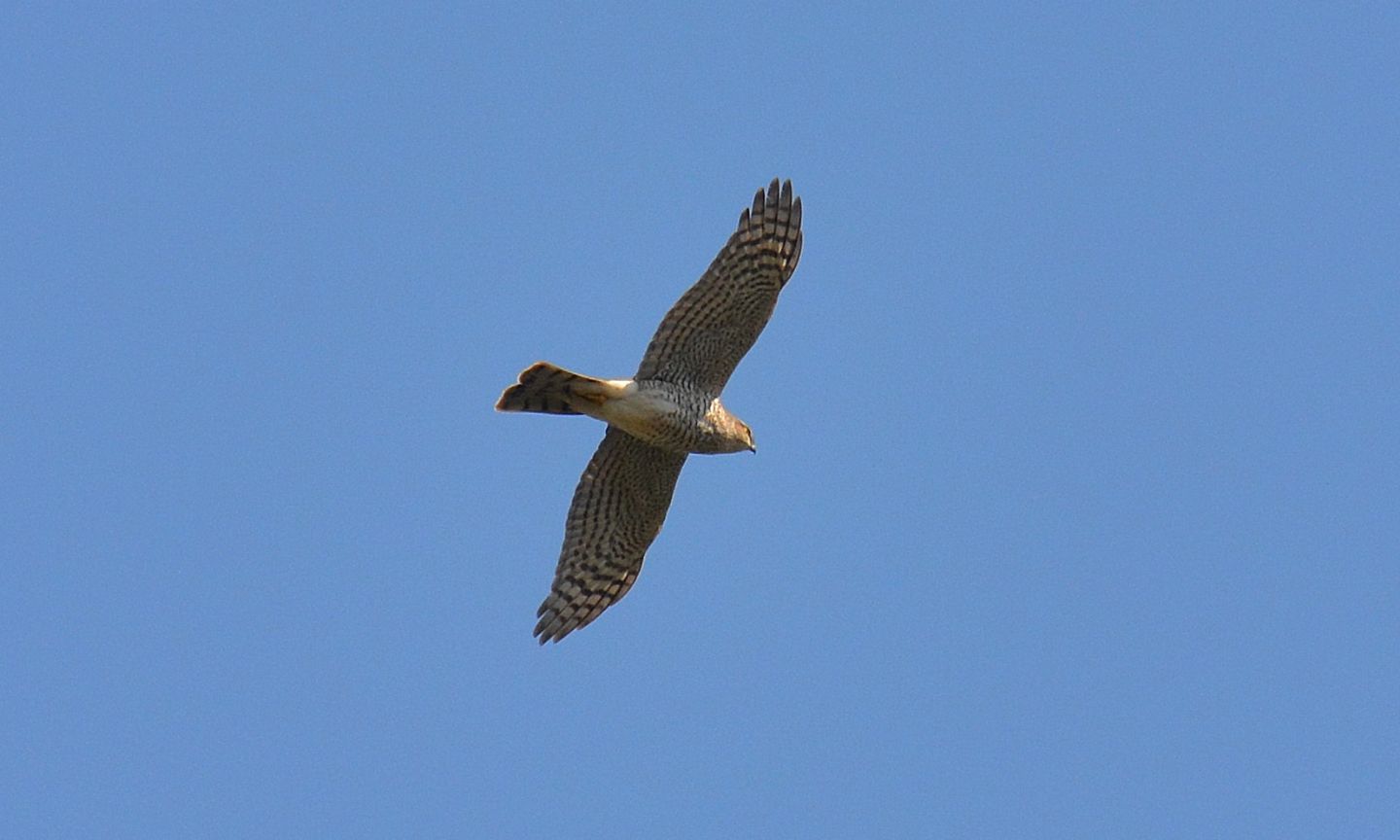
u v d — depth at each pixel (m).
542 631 17.17
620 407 15.61
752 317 15.84
